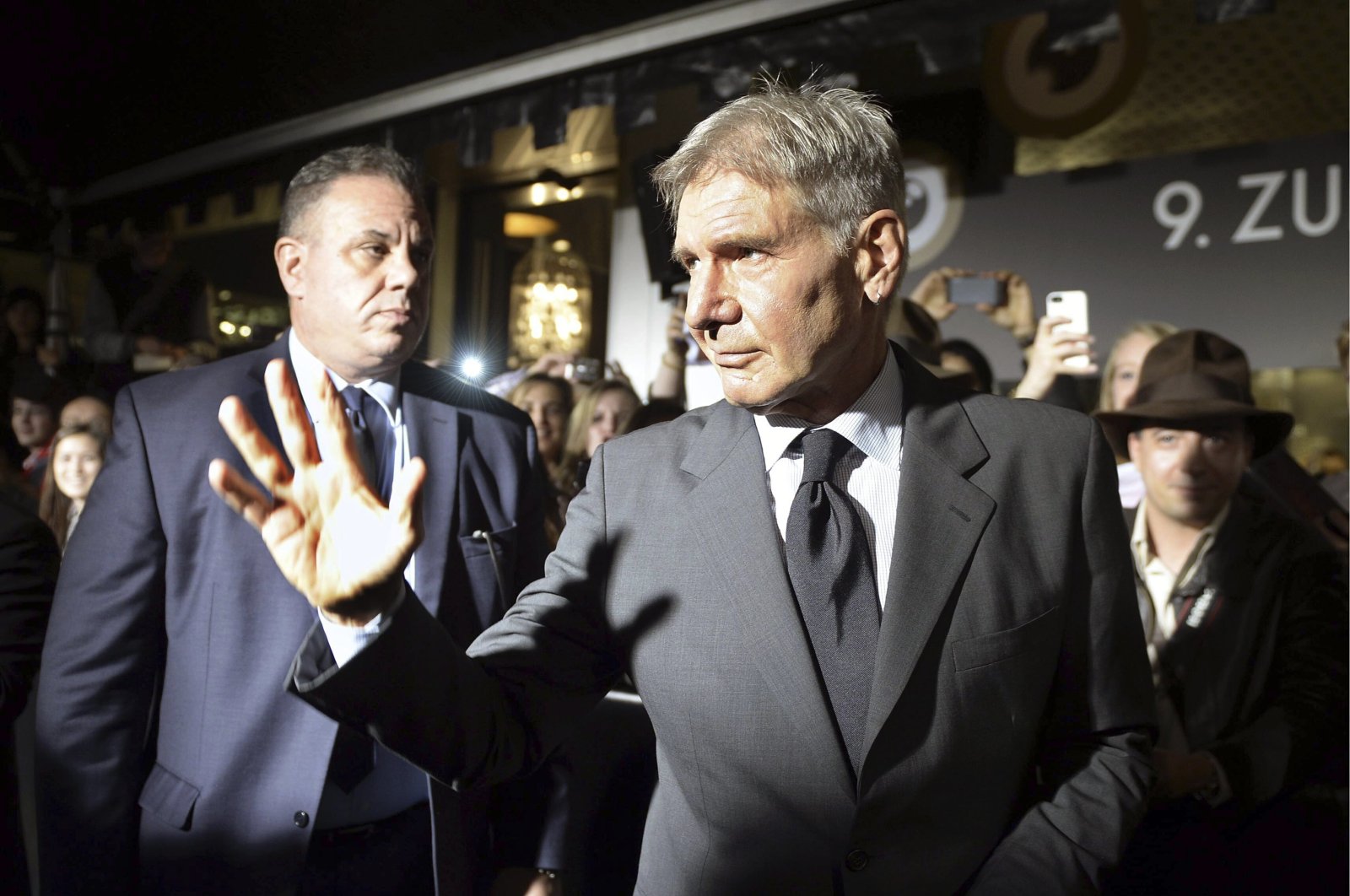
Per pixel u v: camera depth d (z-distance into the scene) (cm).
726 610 110
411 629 93
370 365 156
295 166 348
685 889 110
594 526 122
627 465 125
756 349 104
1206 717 216
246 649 147
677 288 330
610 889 181
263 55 321
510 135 416
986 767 108
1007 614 109
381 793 149
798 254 103
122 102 359
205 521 151
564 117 290
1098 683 115
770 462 119
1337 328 275
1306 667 214
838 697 107
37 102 357
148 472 152
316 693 89
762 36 259
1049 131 321
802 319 104
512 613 118
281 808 142
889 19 242
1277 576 219
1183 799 209
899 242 109
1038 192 321
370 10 287
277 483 87
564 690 114
